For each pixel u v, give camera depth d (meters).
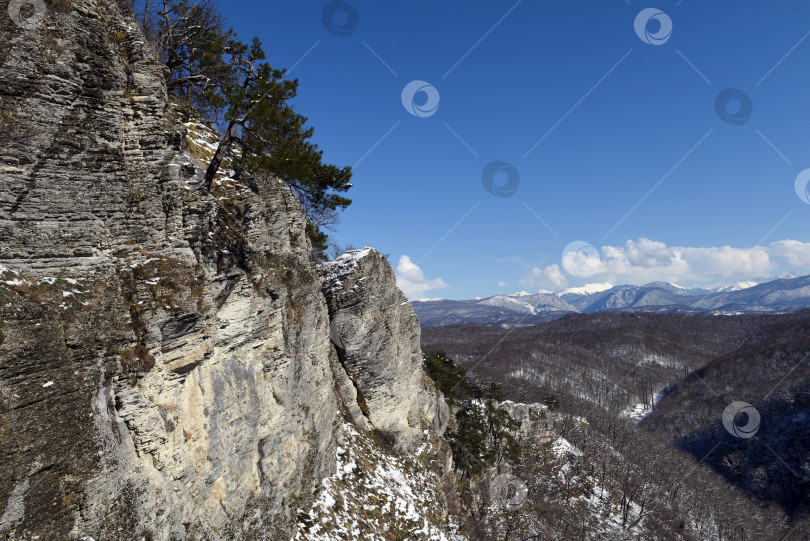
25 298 8.09
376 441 28.98
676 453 111.81
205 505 12.09
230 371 13.64
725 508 88.81
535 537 46.12
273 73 15.82
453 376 54.56
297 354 18.45
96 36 10.16
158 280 10.59
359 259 28.45
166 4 20.45
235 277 13.67
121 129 10.59
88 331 8.89
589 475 77.12
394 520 23.11
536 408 84.25
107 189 10.11
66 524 7.90
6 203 8.30
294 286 18.56
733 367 151.50
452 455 45.06
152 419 9.99
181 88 20.95
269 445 15.83
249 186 16.55
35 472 7.58
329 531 18.41
